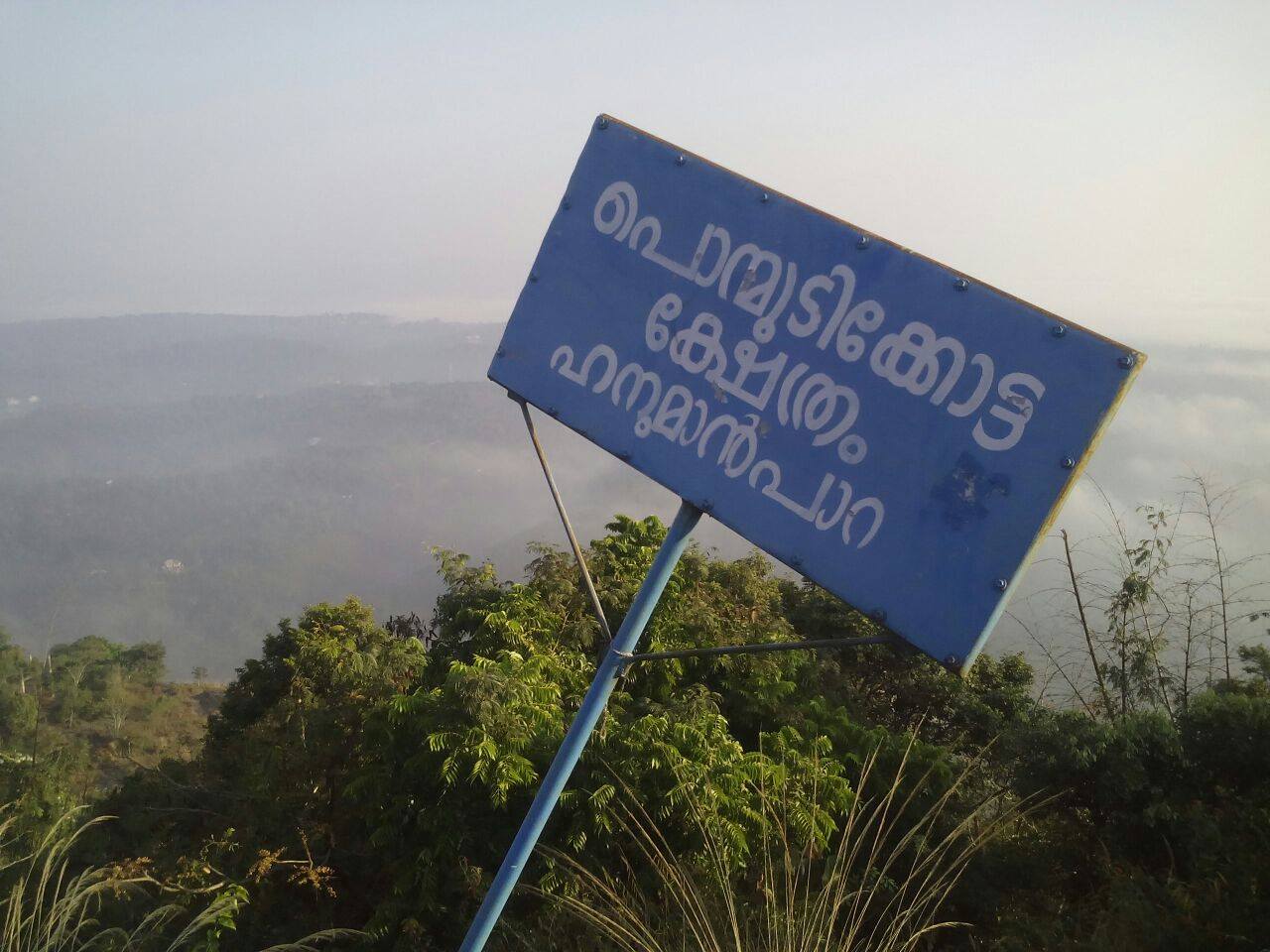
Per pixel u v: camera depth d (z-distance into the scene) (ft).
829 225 8.30
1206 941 12.36
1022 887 16.96
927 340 7.72
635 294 9.11
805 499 8.01
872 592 7.60
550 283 9.56
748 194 8.70
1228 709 18.12
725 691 25.57
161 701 205.67
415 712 19.48
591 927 12.02
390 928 17.93
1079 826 18.49
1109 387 6.99
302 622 42.16
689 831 15.20
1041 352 7.27
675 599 27.68
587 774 16.96
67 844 11.23
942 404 7.59
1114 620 22.29
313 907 20.72
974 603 7.20
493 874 17.69
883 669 35.63
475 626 28.37
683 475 8.58
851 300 8.09
